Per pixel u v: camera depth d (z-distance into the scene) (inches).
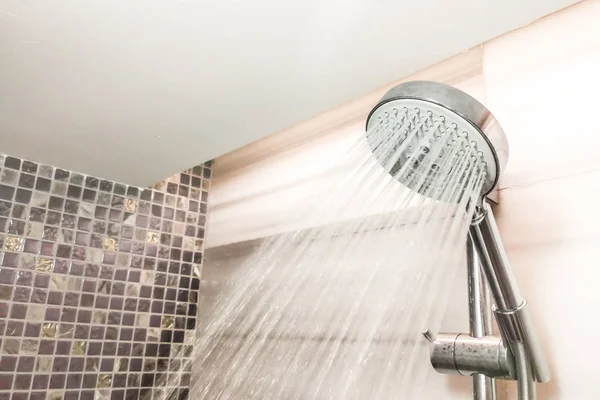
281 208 43.5
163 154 40.4
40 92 31.3
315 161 41.7
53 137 37.5
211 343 45.3
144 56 27.6
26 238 40.3
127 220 46.1
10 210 40.0
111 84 30.4
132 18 24.6
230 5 23.7
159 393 44.6
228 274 46.9
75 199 43.4
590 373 22.9
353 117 39.4
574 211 25.1
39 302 39.9
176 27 25.3
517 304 21.0
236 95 31.6
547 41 28.2
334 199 30.7
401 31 25.6
